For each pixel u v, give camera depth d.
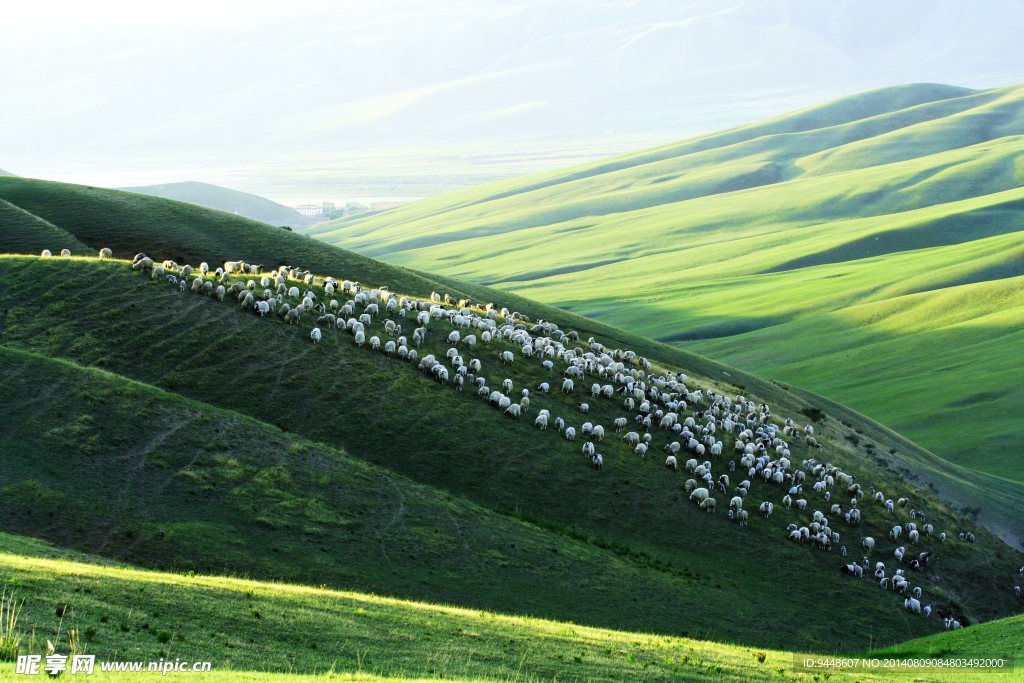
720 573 51.91
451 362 69.69
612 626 40.84
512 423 62.69
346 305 73.25
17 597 22.25
